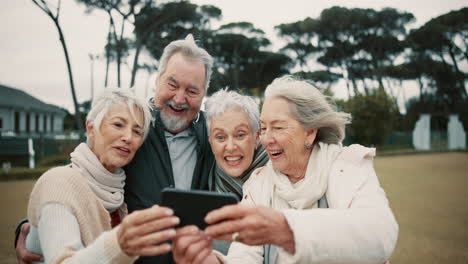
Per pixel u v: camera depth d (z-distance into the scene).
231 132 2.06
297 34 43.84
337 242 1.24
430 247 4.73
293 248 1.24
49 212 1.51
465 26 39.28
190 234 1.22
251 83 41.06
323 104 1.68
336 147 1.69
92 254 1.18
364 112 24.31
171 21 25.28
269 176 1.77
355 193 1.50
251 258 1.60
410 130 34.34
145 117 1.87
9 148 17.12
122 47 24.42
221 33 40.31
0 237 5.04
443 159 19.14
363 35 42.06
